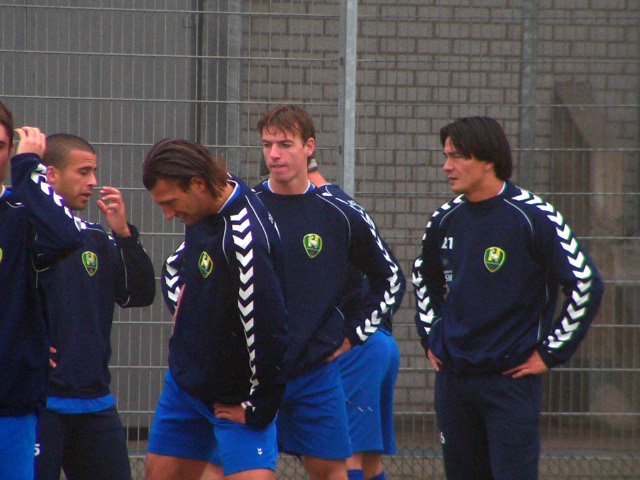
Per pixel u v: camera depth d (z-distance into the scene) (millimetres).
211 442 12133
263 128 13773
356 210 14047
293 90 20062
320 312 13664
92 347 13617
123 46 19906
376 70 20828
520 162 21141
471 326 13203
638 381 20891
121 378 19953
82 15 19844
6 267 9734
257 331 10570
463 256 13398
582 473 20578
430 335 14008
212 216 10719
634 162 21406
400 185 20953
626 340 20969
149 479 12133
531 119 21219
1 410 9836
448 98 21062
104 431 13758
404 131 20953
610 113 21547
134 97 19875
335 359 13875
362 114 20844
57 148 13594
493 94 21109
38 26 19766
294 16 19547
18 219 9812
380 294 14258
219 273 10625
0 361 9695
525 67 21172
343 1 18984
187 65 19875
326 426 13734
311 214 13867
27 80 19625
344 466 14023
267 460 11320
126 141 19891
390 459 20391
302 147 13734
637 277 21250
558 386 20844
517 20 21266
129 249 14375
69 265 13484
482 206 13305
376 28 20922
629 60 21406
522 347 13000
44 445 13172
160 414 12078
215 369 10984
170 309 14359
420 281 14594
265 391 11016
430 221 14180
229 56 19875
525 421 13070
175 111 19906
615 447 20688
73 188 13641
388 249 14703
